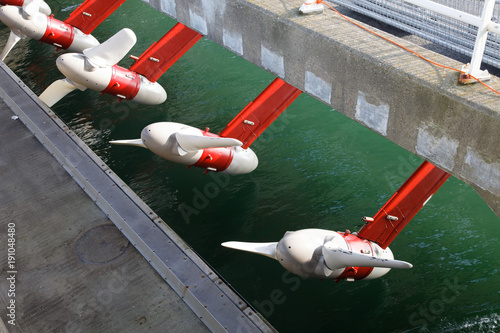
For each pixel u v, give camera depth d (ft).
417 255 28.96
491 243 29.32
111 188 27.40
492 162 15.79
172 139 29.96
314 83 22.68
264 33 24.36
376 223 26.08
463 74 16.53
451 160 17.30
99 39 53.26
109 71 37.40
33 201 27.78
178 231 31.35
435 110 17.02
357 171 35.45
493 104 15.34
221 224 31.73
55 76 47.24
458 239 29.78
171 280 22.36
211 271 22.27
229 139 27.81
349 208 32.30
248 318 20.15
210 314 20.30
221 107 42.29
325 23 21.80
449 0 20.47
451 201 32.76
